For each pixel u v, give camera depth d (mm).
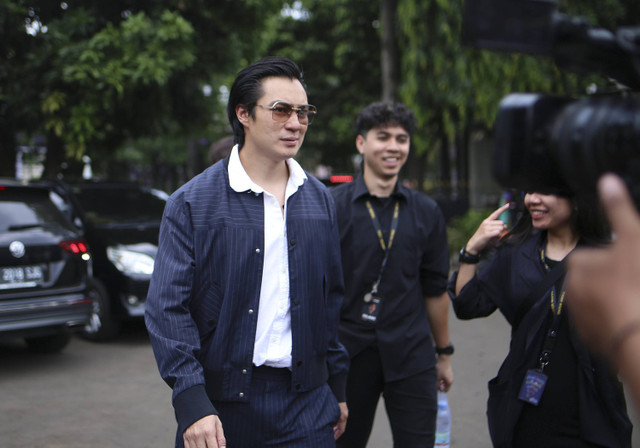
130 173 28672
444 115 12781
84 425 4293
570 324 2045
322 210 2082
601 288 577
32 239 5500
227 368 1889
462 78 11305
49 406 4672
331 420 2043
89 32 8898
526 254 2225
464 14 695
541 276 2164
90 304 5840
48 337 6266
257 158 1991
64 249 5676
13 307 5293
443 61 11461
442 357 2922
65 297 5609
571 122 703
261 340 1928
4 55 8914
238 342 1896
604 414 2010
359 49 16734
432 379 2701
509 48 700
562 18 706
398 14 11938
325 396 2062
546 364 2082
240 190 1933
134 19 8594
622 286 568
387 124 2729
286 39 17672
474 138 18734
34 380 5344
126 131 10336
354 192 2770
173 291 1835
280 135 1935
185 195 1923
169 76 8992
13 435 4094
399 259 2693
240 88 1955
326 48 17672
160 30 8695
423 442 2637
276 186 2027
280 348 1949
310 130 18281
